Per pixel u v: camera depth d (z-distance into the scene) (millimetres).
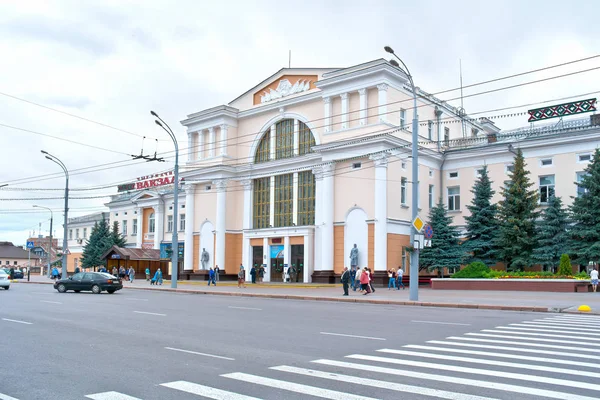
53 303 23891
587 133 38344
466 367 9133
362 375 8523
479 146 43938
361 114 41312
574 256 35844
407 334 13562
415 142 26609
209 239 52750
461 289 34531
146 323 15977
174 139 38656
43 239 107375
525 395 7250
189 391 7562
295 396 7258
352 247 41125
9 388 7820
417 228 26031
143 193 65562
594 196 34938
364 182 40844
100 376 8578
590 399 7035
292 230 45500
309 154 45469
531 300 25500
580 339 12602
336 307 23109
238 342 12156
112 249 58312
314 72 47062
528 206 37719
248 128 52000
